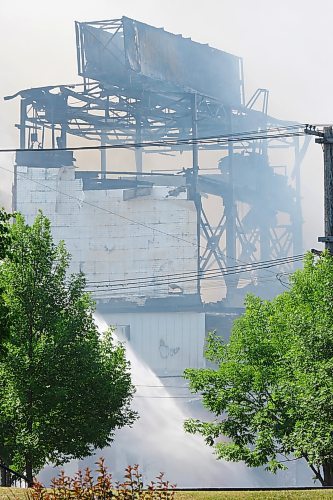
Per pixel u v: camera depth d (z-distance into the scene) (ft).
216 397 240.94
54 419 213.25
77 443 213.87
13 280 216.33
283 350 233.96
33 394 208.23
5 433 213.87
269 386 233.76
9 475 203.92
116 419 222.48
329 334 199.41
